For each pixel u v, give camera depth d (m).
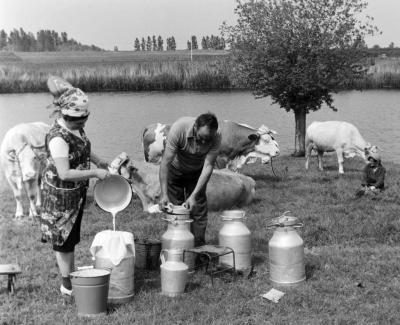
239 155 15.23
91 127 33.25
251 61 22.70
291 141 28.36
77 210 6.30
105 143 27.08
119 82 60.62
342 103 46.59
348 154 17.11
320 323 5.89
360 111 40.62
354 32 22.83
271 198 13.03
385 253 8.38
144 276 7.39
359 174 16.92
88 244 9.02
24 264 7.95
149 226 10.17
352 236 9.54
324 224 10.18
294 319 6.00
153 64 63.78
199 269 7.58
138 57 114.56
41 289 6.89
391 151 23.86
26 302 6.48
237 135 14.98
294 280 6.95
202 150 7.54
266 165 19.19
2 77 61.75
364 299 6.57
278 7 23.03
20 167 11.19
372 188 13.16
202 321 5.95
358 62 23.58
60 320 5.95
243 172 17.20
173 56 116.75
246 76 23.06
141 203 12.09
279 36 22.39
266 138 15.13
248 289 6.85
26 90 60.94
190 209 7.51
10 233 9.91
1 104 46.28
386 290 6.87
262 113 40.09
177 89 60.47
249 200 12.35
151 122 35.22
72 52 142.12
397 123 33.66
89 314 6.02
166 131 14.51
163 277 6.68
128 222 10.66
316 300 6.48
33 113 39.78
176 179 7.98
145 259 7.56
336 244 9.05
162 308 6.29
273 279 7.00
